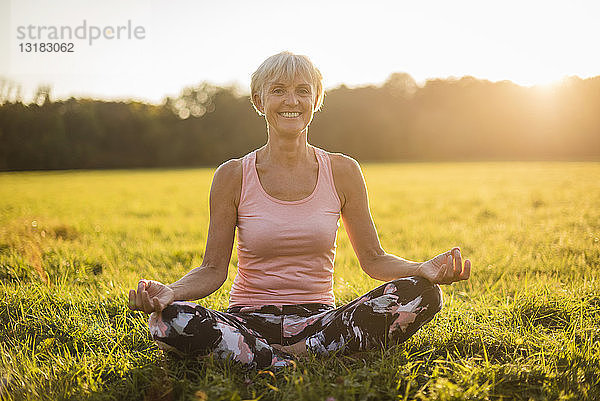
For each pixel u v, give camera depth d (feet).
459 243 27.68
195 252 25.58
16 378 10.12
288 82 10.52
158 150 239.50
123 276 19.63
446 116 273.75
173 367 9.93
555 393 9.08
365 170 149.38
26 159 180.34
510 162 192.44
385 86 292.40
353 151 269.44
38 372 10.36
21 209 52.54
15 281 18.57
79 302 15.23
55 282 18.44
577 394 9.27
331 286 11.18
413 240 28.86
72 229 32.96
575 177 90.94
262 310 10.62
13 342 12.22
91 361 10.76
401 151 267.59
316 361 9.95
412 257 24.57
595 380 9.85
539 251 23.36
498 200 51.39
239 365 9.78
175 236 33.22
